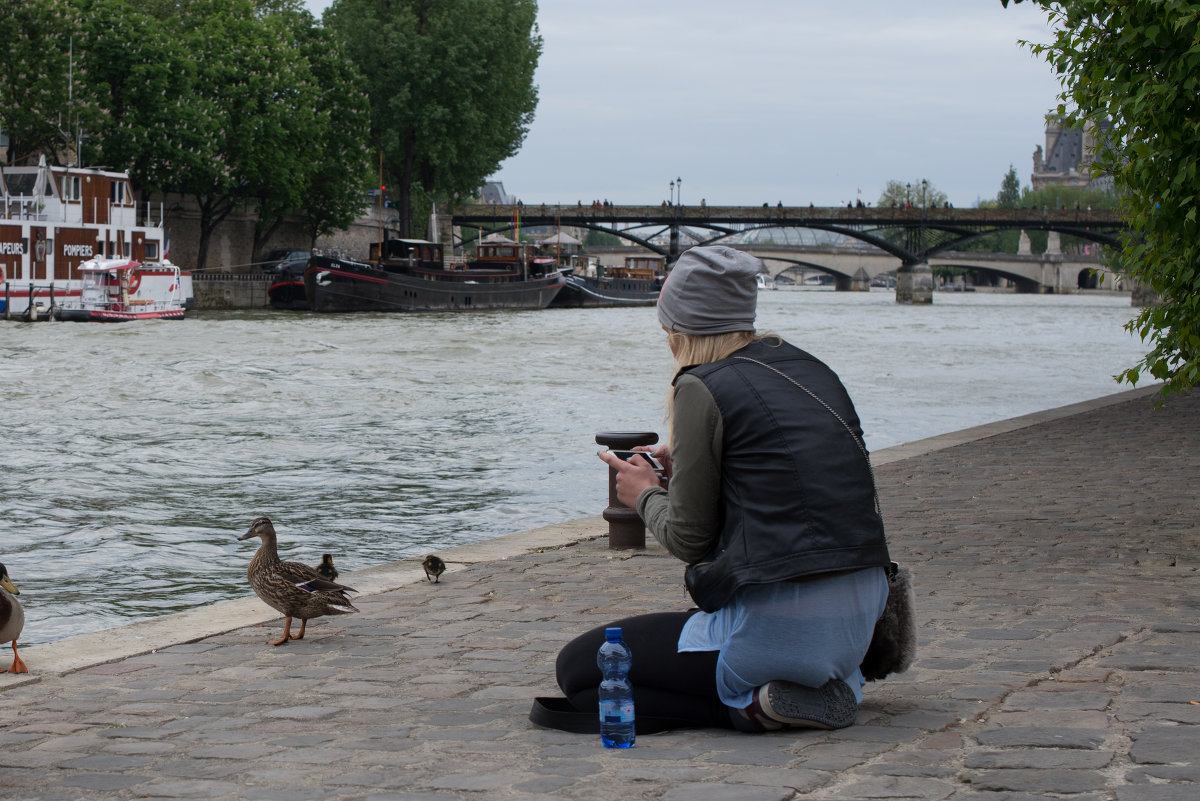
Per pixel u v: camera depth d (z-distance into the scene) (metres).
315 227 83.94
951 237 127.19
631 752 4.26
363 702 5.36
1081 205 198.75
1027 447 16.72
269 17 77.25
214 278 76.50
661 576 8.55
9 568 12.15
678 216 115.69
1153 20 8.95
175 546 13.26
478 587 8.30
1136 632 6.16
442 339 52.19
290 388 32.34
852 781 3.86
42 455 20.33
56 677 6.06
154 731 4.96
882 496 12.39
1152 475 13.71
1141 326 9.89
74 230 64.06
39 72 61.84
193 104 68.88
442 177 85.62
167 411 27.17
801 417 4.01
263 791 4.04
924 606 7.11
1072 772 3.86
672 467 4.09
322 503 15.96
